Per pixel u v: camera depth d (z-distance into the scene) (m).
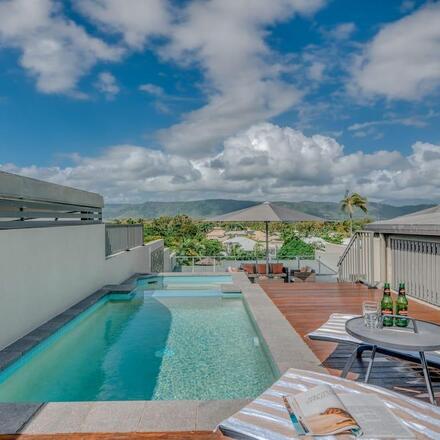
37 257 5.87
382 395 2.29
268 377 4.47
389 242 8.12
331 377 2.56
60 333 5.98
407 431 1.91
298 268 13.21
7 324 4.98
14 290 5.18
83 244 7.82
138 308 8.08
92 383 4.38
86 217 8.20
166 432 2.57
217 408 2.90
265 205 11.54
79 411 2.86
